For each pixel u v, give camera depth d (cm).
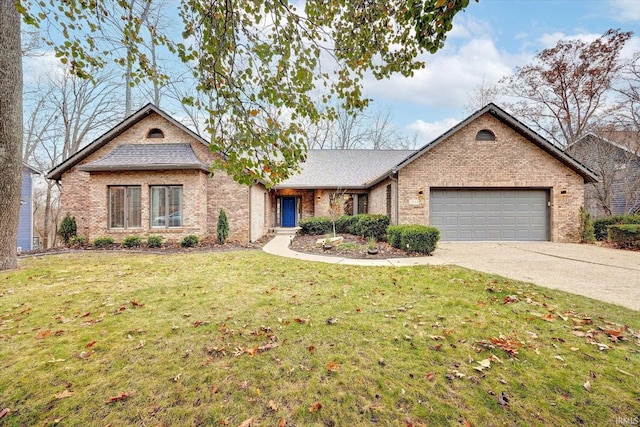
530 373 257
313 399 225
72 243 1112
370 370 261
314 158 1991
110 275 609
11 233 670
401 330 338
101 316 379
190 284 539
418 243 869
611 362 272
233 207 1236
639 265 698
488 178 1125
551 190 1128
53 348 295
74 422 202
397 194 1135
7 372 254
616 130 1448
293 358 280
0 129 637
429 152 1130
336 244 1059
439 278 568
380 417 209
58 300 445
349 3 336
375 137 2955
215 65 314
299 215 1903
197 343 308
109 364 268
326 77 349
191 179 1130
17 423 201
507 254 862
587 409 216
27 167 1631
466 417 208
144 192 1113
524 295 457
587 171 1091
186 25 318
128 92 1773
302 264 730
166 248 1045
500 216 1145
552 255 840
